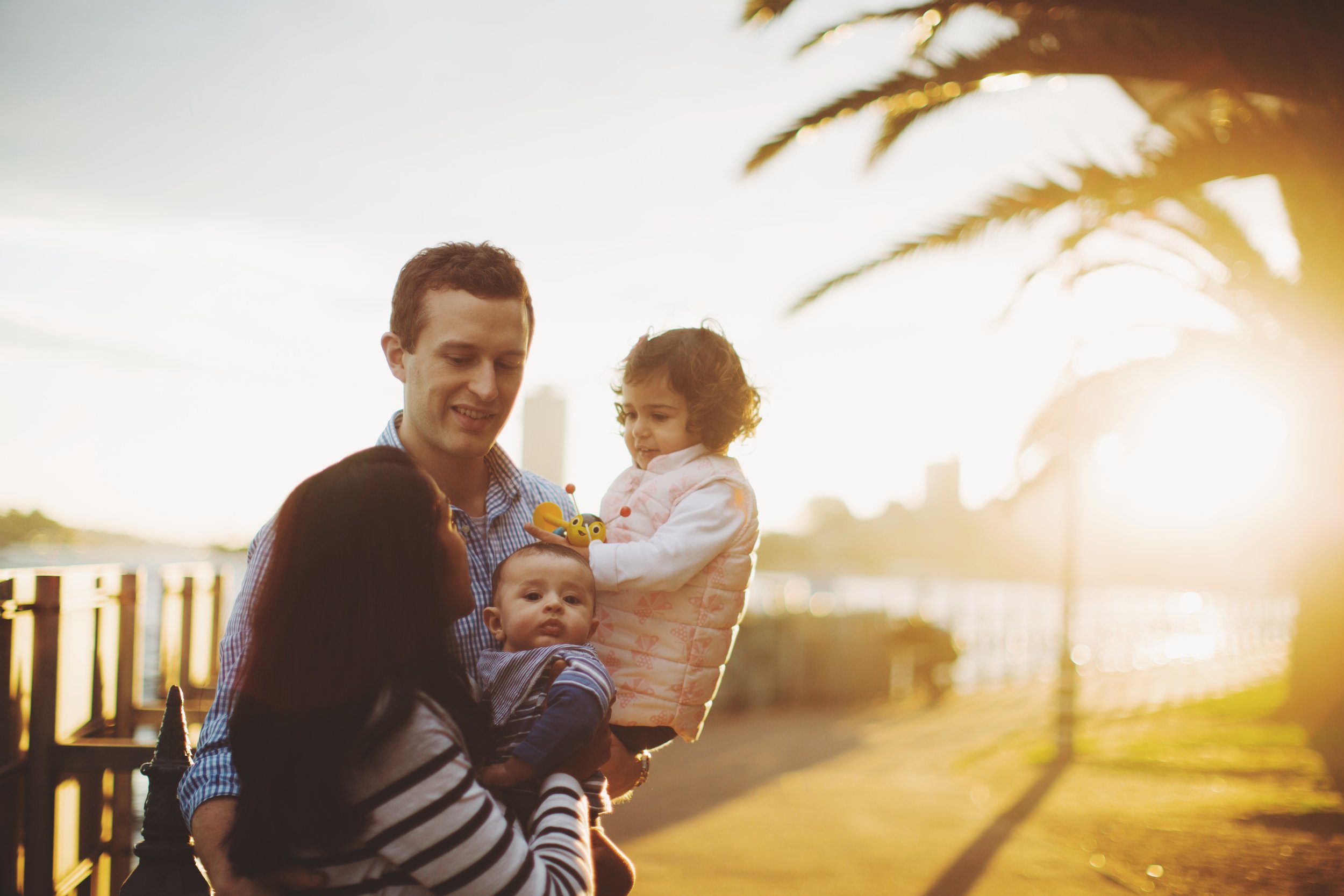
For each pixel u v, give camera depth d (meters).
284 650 1.58
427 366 2.19
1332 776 8.83
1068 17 6.32
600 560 2.36
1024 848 7.19
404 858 1.56
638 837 7.47
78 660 4.20
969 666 25.12
